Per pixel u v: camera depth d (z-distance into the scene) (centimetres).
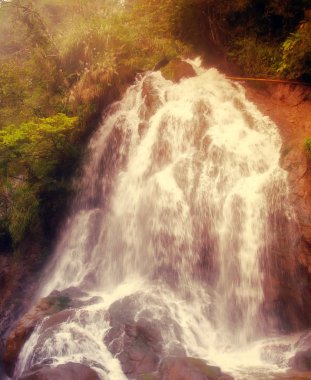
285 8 1178
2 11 2512
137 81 1452
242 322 926
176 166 1111
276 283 902
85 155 1415
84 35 1752
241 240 966
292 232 889
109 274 1173
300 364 731
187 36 1459
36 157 1427
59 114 1381
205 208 1034
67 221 1407
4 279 1440
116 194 1258
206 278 1002
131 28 1688
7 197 1602
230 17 1320
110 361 782
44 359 806
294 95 1135
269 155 1052
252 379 695
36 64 1883
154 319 859
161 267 1063
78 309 909
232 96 1241
